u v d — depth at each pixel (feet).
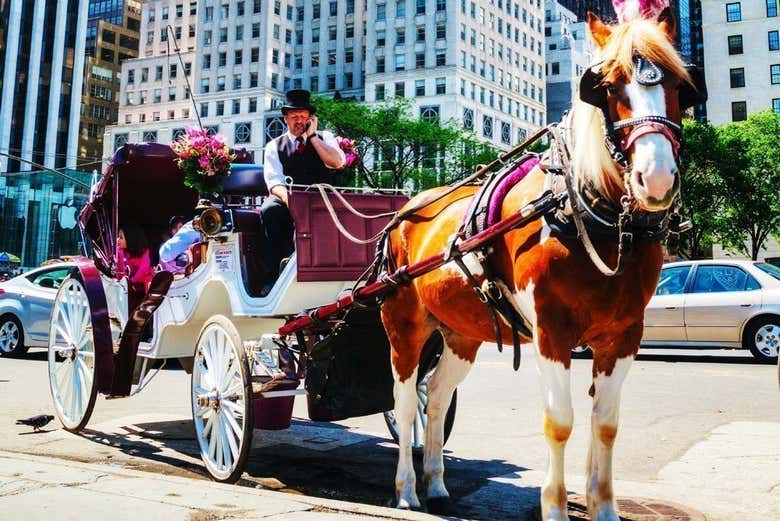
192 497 12.23
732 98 208.33
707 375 33.30
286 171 19.15
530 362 40.45
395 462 17.79
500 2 256.52
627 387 29.58
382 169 159.22
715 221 142.92
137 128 294.87
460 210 13.61
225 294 19.21
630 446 18.94
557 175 10.98
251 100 267.39
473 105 239.09
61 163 289.53
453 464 17.43
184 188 23.63
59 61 287.69
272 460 17.93
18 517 10.88
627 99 9.32
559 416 10.53
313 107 19.31
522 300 11.30
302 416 25.08
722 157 131.85
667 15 10.31
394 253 15.52
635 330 10.98
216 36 276.62
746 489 14.62
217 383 15.99
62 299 21.89
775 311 37.50
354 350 16.10
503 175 12.66
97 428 21.66
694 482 15.28
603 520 10.98
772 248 188.96
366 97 246.27
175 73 289.94
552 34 293.43
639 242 10.37
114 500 11.91
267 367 16.08
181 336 20.51
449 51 232.53
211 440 16.12
